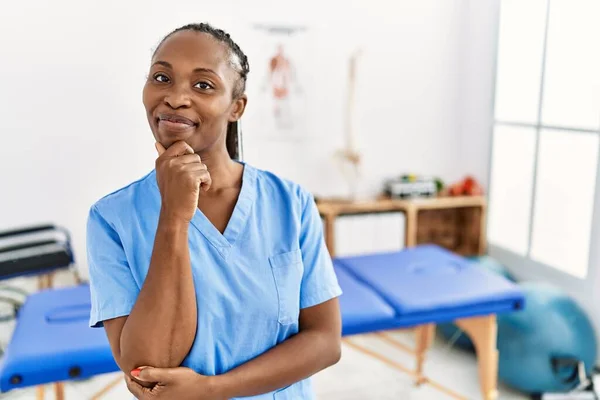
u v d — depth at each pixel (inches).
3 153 124.6
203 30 31.7
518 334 100.3
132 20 126.8
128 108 129.0
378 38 143.8
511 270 140.6
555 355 98.8
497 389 106.3
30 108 124.6
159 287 29.1
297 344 34.6
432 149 153.6
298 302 35.5
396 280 88.4
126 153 130.2
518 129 137.0
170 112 30.0
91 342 67.1
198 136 30.7
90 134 128.2
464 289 84.8
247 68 33.4
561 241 127.4
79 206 130.3
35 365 63.4
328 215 133.1
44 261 113.6
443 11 147.6
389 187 146.3
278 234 35.7
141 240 32.9
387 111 147.7
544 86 128.4
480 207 144.3
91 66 126.3
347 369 113.3
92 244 33.2
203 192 34.5
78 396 101.5
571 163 123.0
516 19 134.9
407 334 130.3
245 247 34.4
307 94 140.3
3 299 124.3
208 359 32.4
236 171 36.1
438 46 148.9
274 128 139.2
